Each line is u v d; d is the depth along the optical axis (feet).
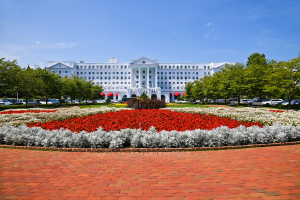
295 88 79.56
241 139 23.38
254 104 107.45
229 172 15.52
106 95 284.41
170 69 313.94
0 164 16.98
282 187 12.94
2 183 13.25
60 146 22.21
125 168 16.24
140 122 32.73
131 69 280.10
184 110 58.13
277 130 25.55
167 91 289.94
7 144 23.50
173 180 13.98
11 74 80.64
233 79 131.64
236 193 12.08
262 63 135.64
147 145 21.89
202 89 163.32
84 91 149.48
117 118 38.11
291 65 80.64
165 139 21.85
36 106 105.40
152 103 68.39
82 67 309.01
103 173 15.15
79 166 16.62
